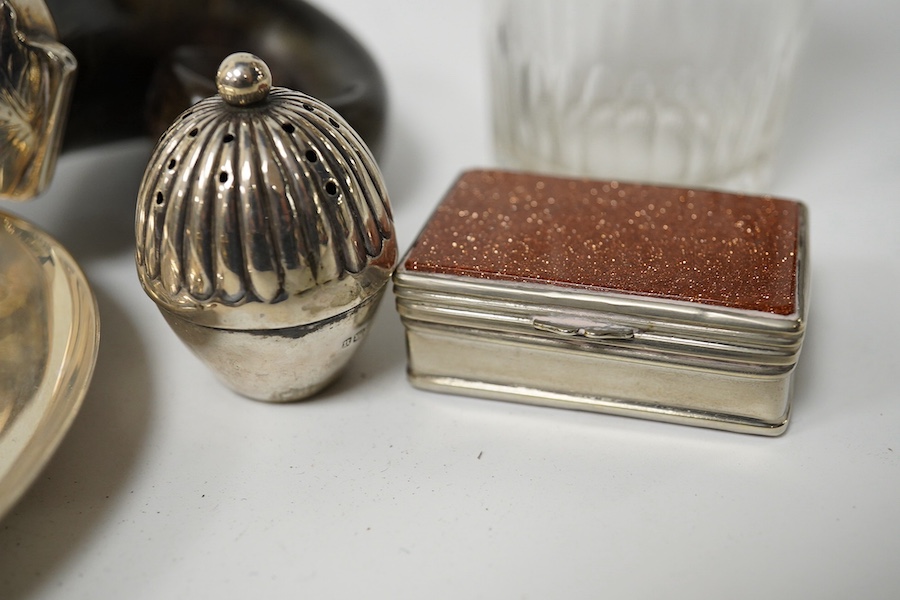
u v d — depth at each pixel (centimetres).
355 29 37
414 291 21
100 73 26
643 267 21
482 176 24
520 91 29
